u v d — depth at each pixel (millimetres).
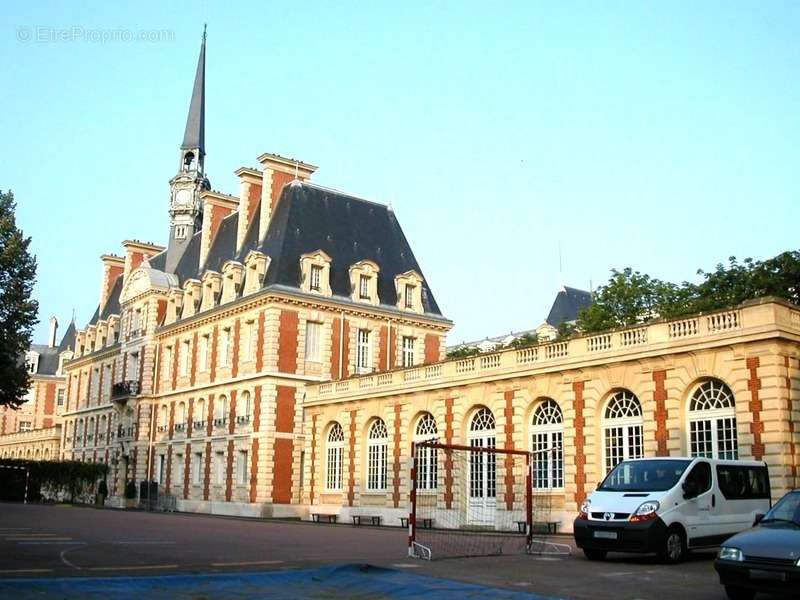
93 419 75188
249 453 49625
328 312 52062
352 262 55688
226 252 60375
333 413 45750
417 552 20844
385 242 59438
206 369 57344
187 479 56688
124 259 84312
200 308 58562
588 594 13664
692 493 19484
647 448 29078
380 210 61312
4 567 15258
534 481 33594
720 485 20266
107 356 74375
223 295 55438
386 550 21812
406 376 40719
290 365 49844
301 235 54125
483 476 36094
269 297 49750
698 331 28016
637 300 48812
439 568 17250
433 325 57000
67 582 13023
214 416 54625
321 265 52625
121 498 64938
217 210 64562
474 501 36344
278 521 42188
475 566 17859
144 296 66250
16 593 11914
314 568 16516
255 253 52344
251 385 50531
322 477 46250
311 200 56625
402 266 59062
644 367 29688
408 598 13047
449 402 38031
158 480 60875
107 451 69625
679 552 18719
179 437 58875
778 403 25422
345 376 51906
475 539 26469
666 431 28625
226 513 50875
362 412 43438
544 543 23375
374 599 12914
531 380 34094
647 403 29375
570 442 31984
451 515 36812
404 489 39656
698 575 16406
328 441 46531
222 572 15367
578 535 19328
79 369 81625
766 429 25609
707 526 19516
